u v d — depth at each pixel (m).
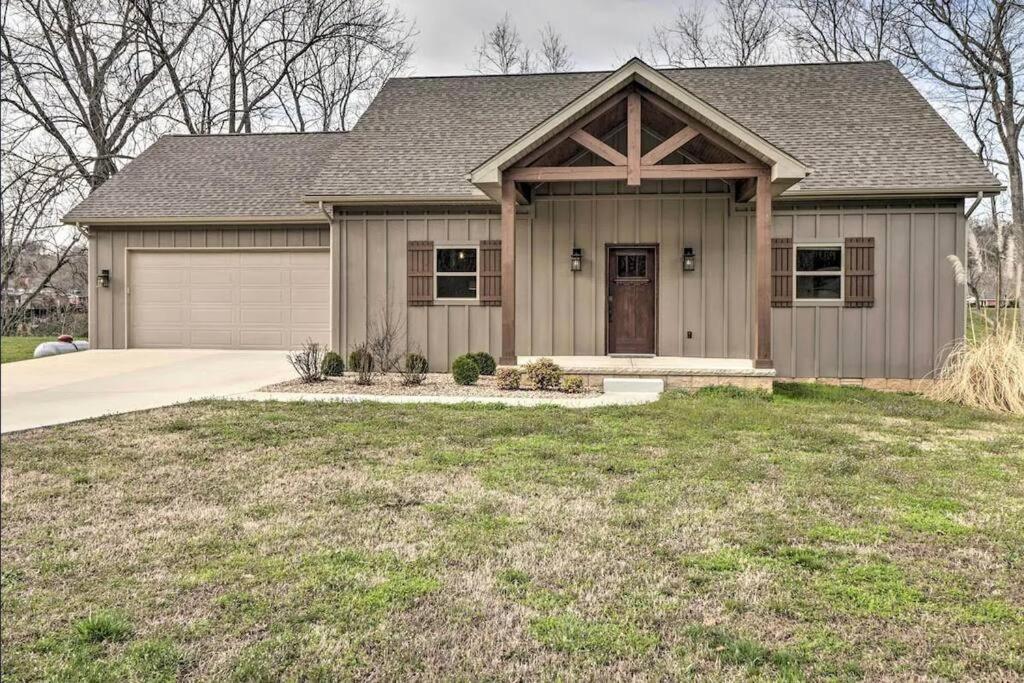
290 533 4.20
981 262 12.05
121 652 2.82
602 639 2.87
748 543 3.95
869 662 2.67
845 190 11.21
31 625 3.08
